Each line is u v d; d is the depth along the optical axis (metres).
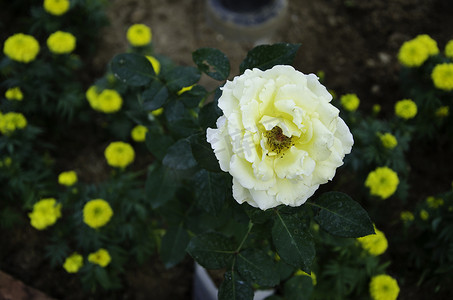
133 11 1.10
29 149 0.86
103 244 0.81
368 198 0.86
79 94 0.94
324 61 1.05
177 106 0.55
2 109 0.88
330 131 0.41
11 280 0.79
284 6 1.06
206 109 0.49
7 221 0.86
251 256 0.49
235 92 0.41
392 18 1.08
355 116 0.86
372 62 1.05
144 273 0.89
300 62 1.05
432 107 0.87
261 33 1.05
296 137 0.42
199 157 0.45
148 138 0.60
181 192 0.64
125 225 0.81
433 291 0.85
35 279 0.87
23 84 0.87
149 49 0.90
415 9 1.08
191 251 0.49
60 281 0.88
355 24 1.09
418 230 0.87
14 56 0.82
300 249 0.45
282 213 0.46
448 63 0.85
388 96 1.01
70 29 0.99
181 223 0.65
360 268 0.78
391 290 0.71
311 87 0.42
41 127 0.95
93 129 0.98
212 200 0.51
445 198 0.76
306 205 0.48
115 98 0.81
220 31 1.06
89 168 0.96
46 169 0.90
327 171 0.41
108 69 0.91
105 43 1.06
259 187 0.41
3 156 0.85
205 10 1.08
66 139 0.97
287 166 0.41
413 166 0.95
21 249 0.88
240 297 0.48
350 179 0.92
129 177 0.83
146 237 0.84
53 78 0.92
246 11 1.05
